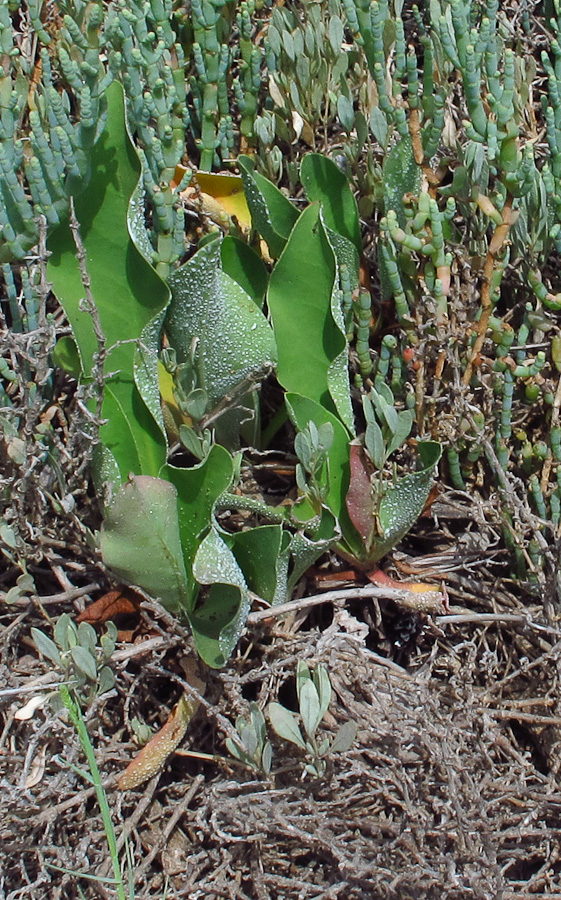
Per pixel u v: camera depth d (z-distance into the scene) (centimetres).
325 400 56
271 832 52
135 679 54
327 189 56
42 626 57
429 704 52
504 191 54
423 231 54
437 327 55
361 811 53
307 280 54
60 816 52
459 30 49
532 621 56
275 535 51
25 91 51
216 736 56
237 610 51
